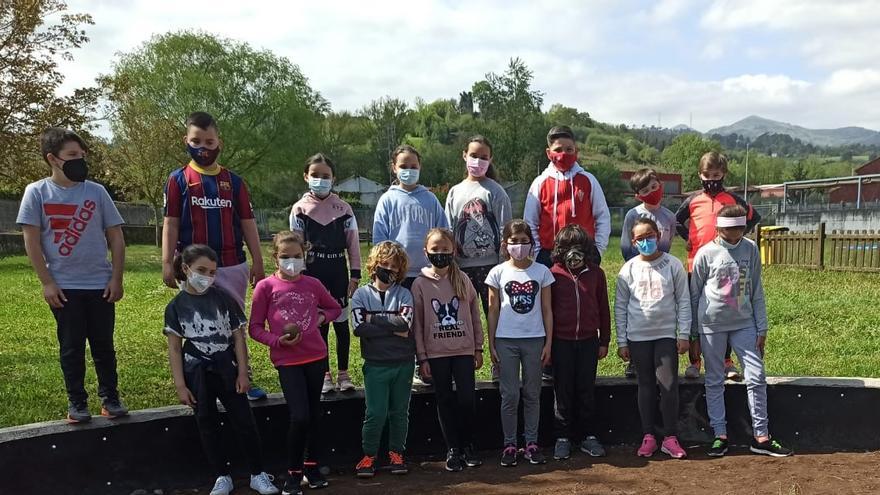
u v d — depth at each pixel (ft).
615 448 16.03
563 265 15.25
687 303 15.38
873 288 39.55
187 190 13.70
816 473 13.76
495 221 16.31
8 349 24.49
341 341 15.93
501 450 16.14
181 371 12.78
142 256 76.07
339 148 209.87
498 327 14.87
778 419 16.02
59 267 12.83
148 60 123.75
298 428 13.04
